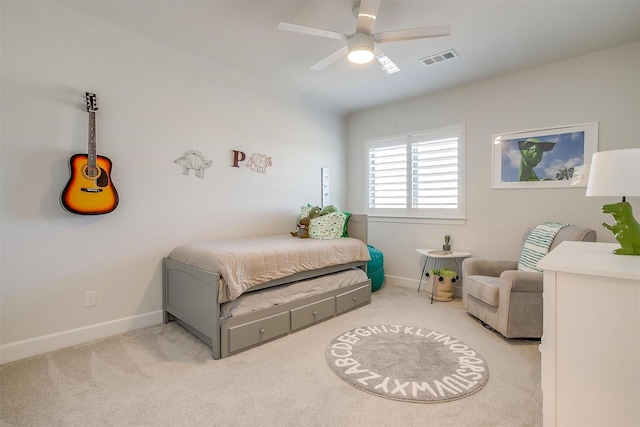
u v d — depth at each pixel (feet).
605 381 3.51
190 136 10.31
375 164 15.12
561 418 3.75
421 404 5.73
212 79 10.84
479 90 11.85
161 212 9.67
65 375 6.64
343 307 10.41
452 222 12.66
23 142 7.34
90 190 7.91
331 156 15.39
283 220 13.24
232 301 7.89
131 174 9.05
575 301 3.65
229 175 11.37
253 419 5.34
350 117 16.05
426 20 7.87
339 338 8.51
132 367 6.98
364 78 11.60
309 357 7.47
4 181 7.12
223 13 7.75
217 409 5.59
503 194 11.41
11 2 7.16
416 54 9.68
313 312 9.39
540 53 9.65
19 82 7.27
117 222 8.78
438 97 12.95
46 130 7.63
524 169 10.89
